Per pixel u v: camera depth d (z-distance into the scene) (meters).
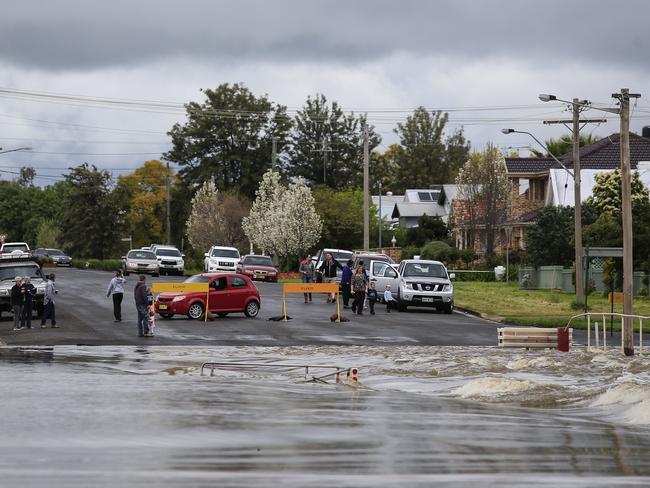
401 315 67.81
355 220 153.25
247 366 38.59
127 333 53.47
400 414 26.22
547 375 35.72
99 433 22.28
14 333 53.66
